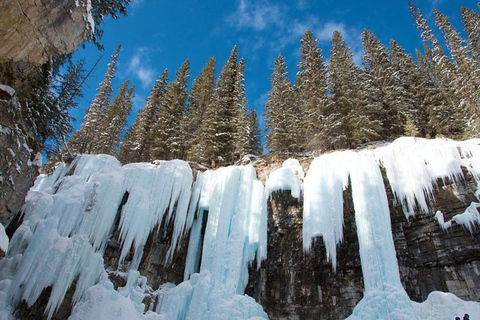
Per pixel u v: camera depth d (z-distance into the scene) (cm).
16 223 1544
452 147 1644
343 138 2445
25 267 1362
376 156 1789
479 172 1525
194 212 1978
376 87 3027
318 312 1504
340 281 1536
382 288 1334
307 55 3231
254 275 1717
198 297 1534
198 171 2155
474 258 1366
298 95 3127
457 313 1218
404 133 2561
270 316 1570
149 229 1797
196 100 3388
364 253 1459
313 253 1639
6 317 1234
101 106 3481
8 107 1146
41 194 1648
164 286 1738
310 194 1781
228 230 1827
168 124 2975
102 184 1762
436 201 1548
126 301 1395
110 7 1531
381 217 1519
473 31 2897
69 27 1080
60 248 1418
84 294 1388
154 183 1931
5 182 1165
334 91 2723
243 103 3153
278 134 2562
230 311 1468
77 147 3067
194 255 1878
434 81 3030
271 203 1884
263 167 2169
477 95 2316
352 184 1686
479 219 1395
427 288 1405
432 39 2919
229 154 2748
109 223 1720
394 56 3512
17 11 901
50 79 1501
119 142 3375
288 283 1625
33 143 1336
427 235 1501
